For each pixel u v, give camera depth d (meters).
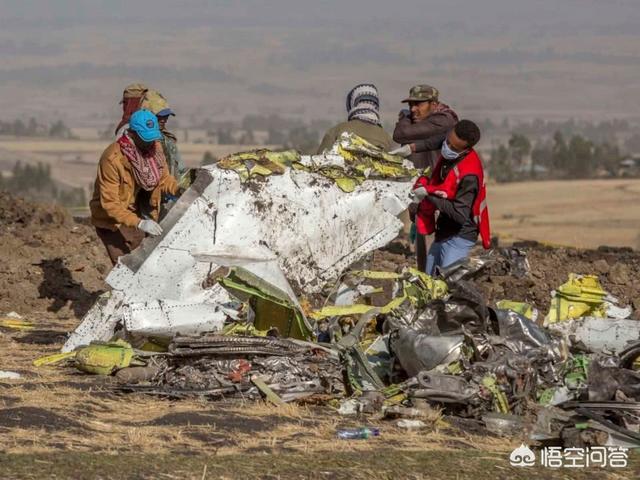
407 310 32.75
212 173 36.50
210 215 36.44
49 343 39.47
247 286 33.62
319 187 37.88
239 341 31.73
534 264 53.22
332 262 38.00
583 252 63.50
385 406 28.45
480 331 31.66
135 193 39.44
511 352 30.34
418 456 24.42
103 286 50.59
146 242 35.97
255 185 36.97
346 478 22.41
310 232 37.56
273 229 37.06
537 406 28.72
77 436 25.14
